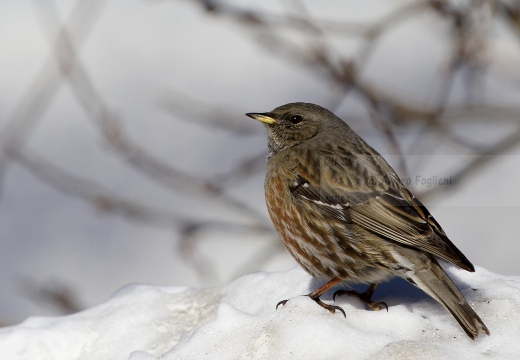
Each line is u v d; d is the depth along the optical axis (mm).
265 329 9859
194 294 12055
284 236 11906
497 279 10586
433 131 15656
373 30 15789
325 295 11234
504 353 9141
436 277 10281
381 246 10867
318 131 12891
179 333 11297
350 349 9406
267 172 12234
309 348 9500
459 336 9586
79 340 11453
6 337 11492
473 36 15234
